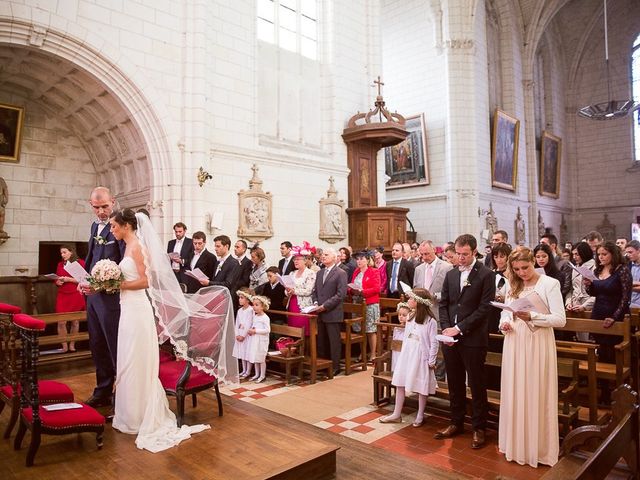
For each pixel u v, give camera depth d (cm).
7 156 919
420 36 1870
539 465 399
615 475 254
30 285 791
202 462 340
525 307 389
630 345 512
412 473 371
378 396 562
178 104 906
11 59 808
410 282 849
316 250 956
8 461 341
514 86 2119
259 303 678
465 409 474
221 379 445
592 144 2594
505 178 2008
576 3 2547
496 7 2108
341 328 825
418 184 1852
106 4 813
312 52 1236
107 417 420
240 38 1021
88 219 1033
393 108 1942
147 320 400
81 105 924
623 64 2486
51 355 721
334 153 1225
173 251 756
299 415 532
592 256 679
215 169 964
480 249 1781
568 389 439
